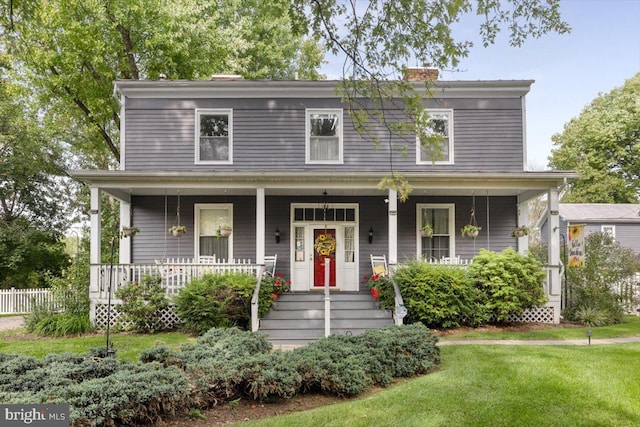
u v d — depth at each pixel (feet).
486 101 48.06
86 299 40.32
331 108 48.06
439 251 48.37
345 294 42.47
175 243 47.65
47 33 53.88
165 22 56.13
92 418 14.32
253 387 18.61
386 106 47.29
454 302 37.81
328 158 47.83
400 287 38.24
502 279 38.68
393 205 40.88
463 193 47.14
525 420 17.24
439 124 48.01
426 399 19.25
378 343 24.16
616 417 17.72
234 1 73.97
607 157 116.67
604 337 34.86
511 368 23.79
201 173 39.99
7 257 73.20
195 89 47.62
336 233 48.39
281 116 48.06
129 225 47.42
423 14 17.87
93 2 53.06
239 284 36.88
